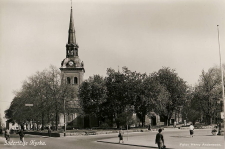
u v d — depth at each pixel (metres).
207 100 74.81
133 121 75.12
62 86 65.50
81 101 77.94
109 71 79.69
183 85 87.38
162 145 24.31
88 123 106.25
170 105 86.31
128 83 75.50
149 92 73.12
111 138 45.03
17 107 78.12
